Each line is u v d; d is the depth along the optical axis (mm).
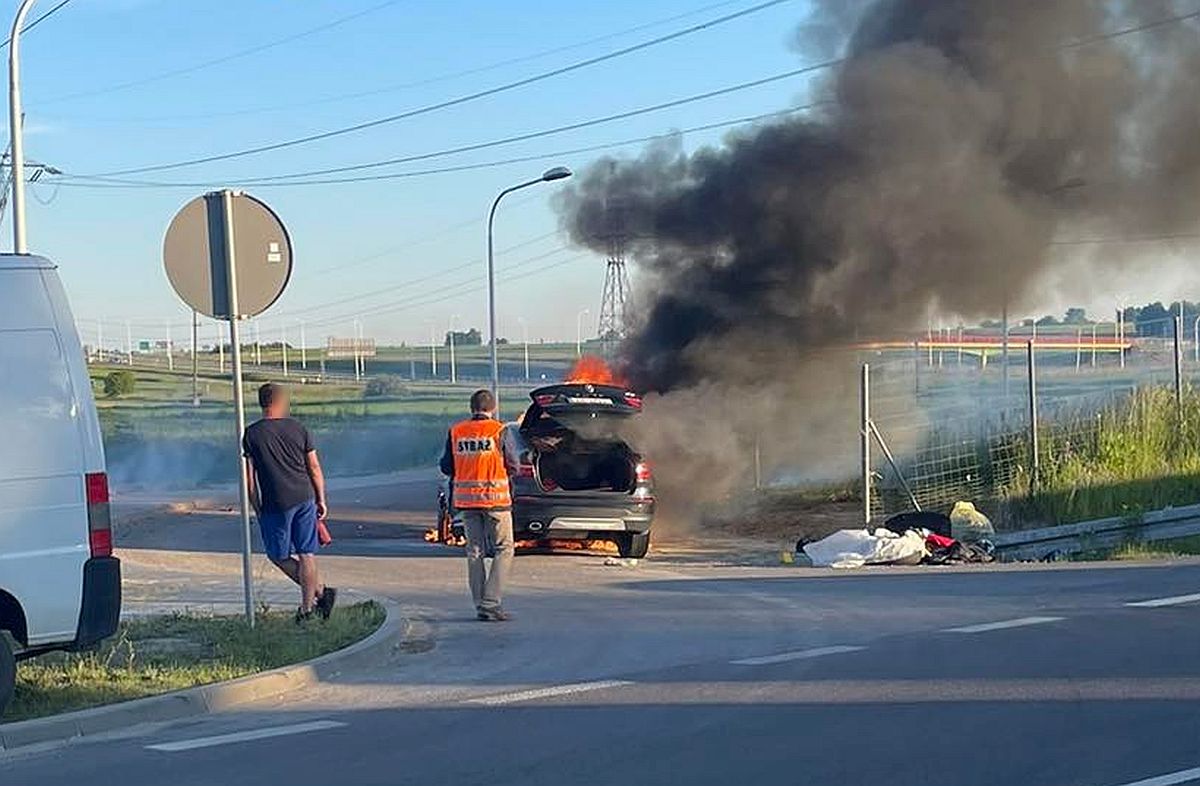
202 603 13828
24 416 8719
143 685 9523
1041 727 8070
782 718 8484
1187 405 22016
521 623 12625
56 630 8703
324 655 10594
